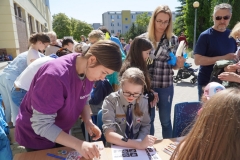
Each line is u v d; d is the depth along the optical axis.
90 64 1.18
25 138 1.44
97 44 1.17
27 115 1.38
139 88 1.64
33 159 1.33
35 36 2.93
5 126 1.89
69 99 1.25
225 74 1.69
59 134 1.15
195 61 2.50
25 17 12.70
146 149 1.44
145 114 1.85
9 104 3.04
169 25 2.34
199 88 2.58
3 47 9.57
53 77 1.13
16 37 9.95
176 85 6.96
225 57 2.24
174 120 2.00
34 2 17.12
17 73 2.87
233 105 0.68
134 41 2.07
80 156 1.34
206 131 0.70
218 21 2.31
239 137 0.65
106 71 1.17
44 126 1.15
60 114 1.31
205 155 0.68
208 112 0.72
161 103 2.42
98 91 2.40
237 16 17.50
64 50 4.07
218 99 0.73
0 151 1.66
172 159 0.85
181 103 1.99
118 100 1.79
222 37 2.38
